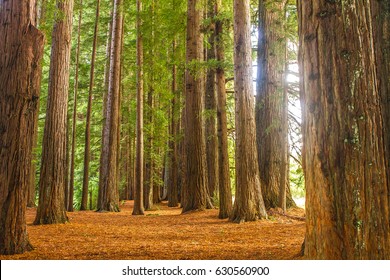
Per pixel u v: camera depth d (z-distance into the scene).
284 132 11.41
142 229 10.25
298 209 12.87
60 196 11.34
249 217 10.98
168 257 5.94
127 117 24.59
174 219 13.09
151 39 16.34
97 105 27.75
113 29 18.31
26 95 6.35
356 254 3.59
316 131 3.90
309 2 4.05
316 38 3.95
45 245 7.22
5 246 6.17
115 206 17.98
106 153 18.09
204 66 13.17
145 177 22.56
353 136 3.69
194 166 15.19
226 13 13.60
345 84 3.75
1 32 6.36
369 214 3.63
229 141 24.25
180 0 15.90
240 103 11.40
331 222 3.75
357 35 3.81
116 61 18.30
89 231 9.73
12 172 6.27
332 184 3.76
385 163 3.79
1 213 6.20
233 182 27.53
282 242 7.36
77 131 25.97
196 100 15.45
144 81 17.94
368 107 3.74
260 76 13.20
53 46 11.55
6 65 6.28
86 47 25.59
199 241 7.82
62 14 11.27
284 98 11.38
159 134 20.92
